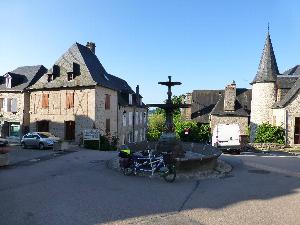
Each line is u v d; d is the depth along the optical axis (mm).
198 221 6570
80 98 26609
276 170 12703
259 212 7180
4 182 10336
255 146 22781
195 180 10719
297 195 8719
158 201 8047
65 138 27016
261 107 29172
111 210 7277
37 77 30750
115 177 11242
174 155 12211
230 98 34062
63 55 29125
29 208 7438
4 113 29938
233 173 12062
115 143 27438
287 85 28672
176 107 16422
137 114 39688
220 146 20203
